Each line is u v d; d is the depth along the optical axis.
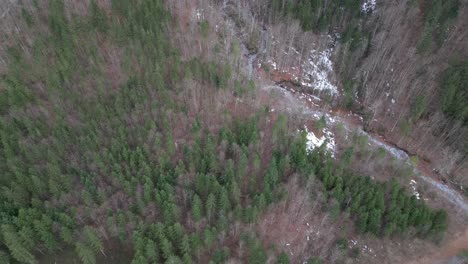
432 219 70.44
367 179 71.38
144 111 75.00
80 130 70.44
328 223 68.94
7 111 72.88
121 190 64.31
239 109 81.88
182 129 75.06
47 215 59.75
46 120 71.88
